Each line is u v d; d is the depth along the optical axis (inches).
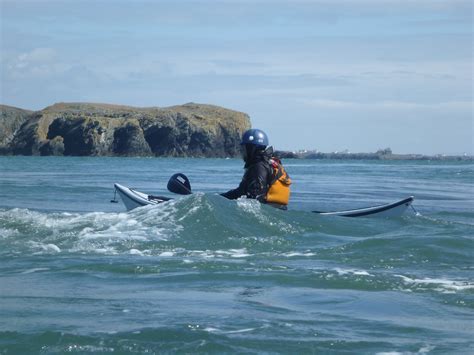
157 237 444.1
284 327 237.0
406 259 385.4
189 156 7716.5
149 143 7519.7
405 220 573.6
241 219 490.9
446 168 3398.1
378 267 364.2
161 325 237.1
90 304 272.7
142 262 369.4
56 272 344.8
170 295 291.1
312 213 543.5
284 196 563.2
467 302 281.3
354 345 217.9
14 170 2374.5
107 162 4202.8
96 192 1093.8
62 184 1346.0
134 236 446.3
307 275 332.8
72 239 441.1
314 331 232.8
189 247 424.2
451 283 317.7
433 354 210.2
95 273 342.6
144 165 3459.6
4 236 452.8
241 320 245.9
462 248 415.8
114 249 415.8
